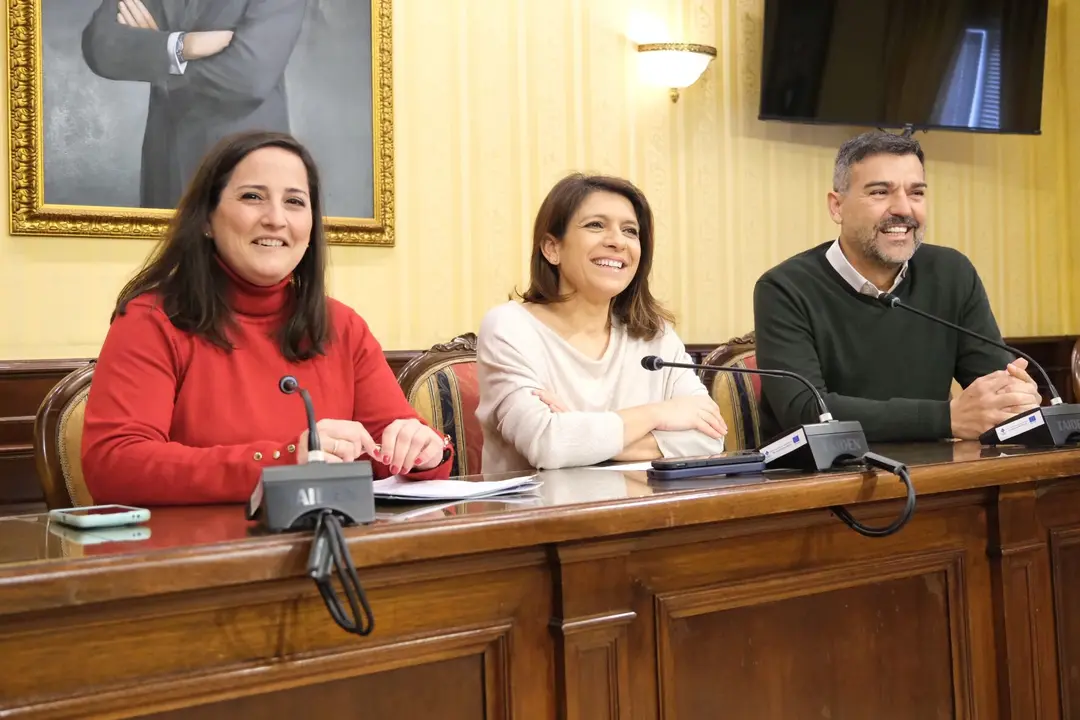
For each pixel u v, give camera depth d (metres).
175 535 1.04
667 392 2.21
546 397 1.99
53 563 0.86
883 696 1.47
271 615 0.99
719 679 1.30
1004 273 4.97
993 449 1.80
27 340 2.86
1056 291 5.13
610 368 2.16
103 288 2.95
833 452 1.47
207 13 3.07
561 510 1.13
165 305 1.65
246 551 0.94
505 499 1.27
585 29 3.77
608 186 2.14
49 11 2.86
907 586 1.51
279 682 0.99
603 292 2.11
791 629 1.38
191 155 3.05
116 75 2.95
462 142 3.51
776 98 4.11
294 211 1.69
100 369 1.59
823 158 4.38
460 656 1.10
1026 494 1.64
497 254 3.59
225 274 1.72
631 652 1.21
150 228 2.99
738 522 1.31
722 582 1.31
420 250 3.44
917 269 2.61
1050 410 1.80
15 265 2.84
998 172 4.95
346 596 1.00
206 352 1.66
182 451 1.45
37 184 2.84
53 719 0.87
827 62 4.19
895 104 4.33
